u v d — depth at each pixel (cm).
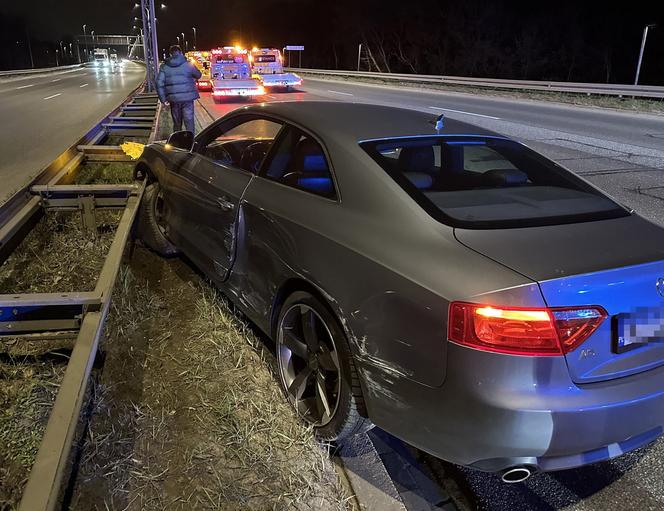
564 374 201
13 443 256
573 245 225
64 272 438
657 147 1186
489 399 199
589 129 1453
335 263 250
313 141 301
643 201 733
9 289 404
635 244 232
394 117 333
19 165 941
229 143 383
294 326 293
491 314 198
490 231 232
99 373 310
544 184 294
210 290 408
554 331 198
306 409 281
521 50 5203
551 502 246
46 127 1478
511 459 204
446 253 220
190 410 284
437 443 218
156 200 477
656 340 218
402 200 249
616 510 242
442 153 299
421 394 217
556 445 202
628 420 211
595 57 4950
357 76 4144
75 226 512
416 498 246
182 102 1073
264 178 322
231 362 325
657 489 255
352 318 239
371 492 246
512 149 329
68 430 214
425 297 213
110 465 245
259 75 2747
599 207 271
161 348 337
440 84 3209
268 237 298
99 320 274
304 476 245
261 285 309
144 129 1091
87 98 2539
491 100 2392
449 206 250
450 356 205
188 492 235
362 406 248
